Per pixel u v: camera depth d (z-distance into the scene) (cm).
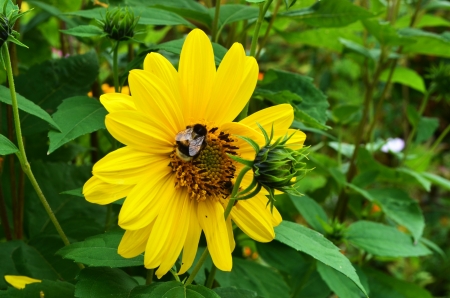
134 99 30
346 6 42
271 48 120
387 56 55
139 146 30
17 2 41
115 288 31
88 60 45
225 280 41
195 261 39
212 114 32
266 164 28
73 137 33
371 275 52
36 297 33
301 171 28
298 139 32
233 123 32
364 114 57
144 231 30
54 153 49
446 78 58
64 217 45
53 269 40
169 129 31
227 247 30
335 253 32
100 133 53
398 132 115
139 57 38
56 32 61
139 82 29
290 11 44
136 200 29
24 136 44
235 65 31
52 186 46
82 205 45
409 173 53
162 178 31
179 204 31
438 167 111
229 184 32
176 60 48
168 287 30
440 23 62
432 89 61
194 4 44
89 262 31
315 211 45
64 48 56
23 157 32
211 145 32
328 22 44
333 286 40
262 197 32
